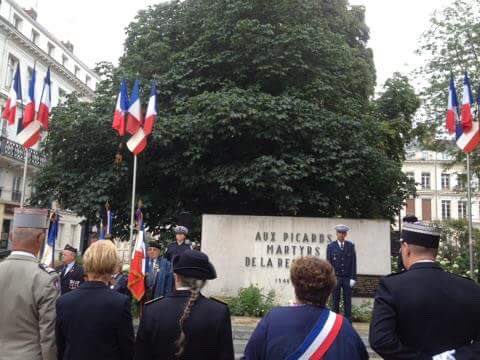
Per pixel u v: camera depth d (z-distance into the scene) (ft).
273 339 8.50
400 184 60.85
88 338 10.68
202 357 9.72
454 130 39.45
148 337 9.96
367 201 61.31
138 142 37.96
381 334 8.61
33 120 37.27
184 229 31.63
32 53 121.39
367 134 54.44
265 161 46.80
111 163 53.67
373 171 53.06
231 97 46.83
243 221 44.01
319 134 49.24
